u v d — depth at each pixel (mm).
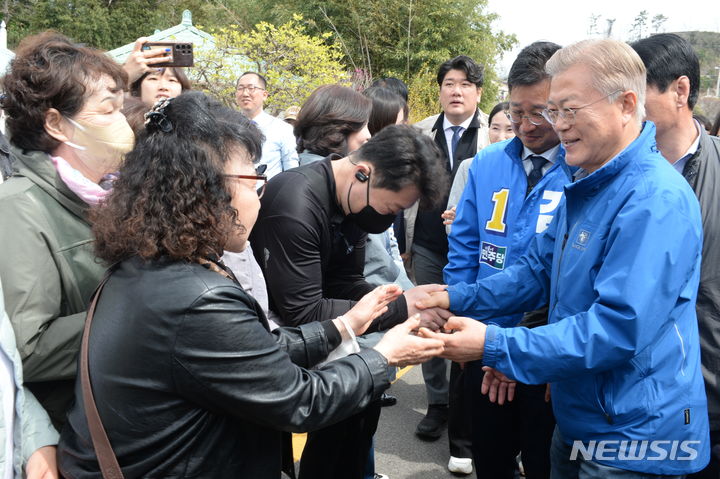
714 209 2016
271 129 5508
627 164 1649
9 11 23016
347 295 2307
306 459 2316
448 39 16328
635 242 1576
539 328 1737
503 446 2502
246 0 19516
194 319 1196
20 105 1583
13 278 1513
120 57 11516
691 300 1697
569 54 1667
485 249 2557
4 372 1340
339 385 1384
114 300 1264
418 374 4523
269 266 1972
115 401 1229
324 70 10898
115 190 1286
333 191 2039
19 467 1377
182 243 1220
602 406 1714
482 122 4285
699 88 2086
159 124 1261
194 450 1262
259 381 1243
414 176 1920
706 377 2031
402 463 3289
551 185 2340
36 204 1575
